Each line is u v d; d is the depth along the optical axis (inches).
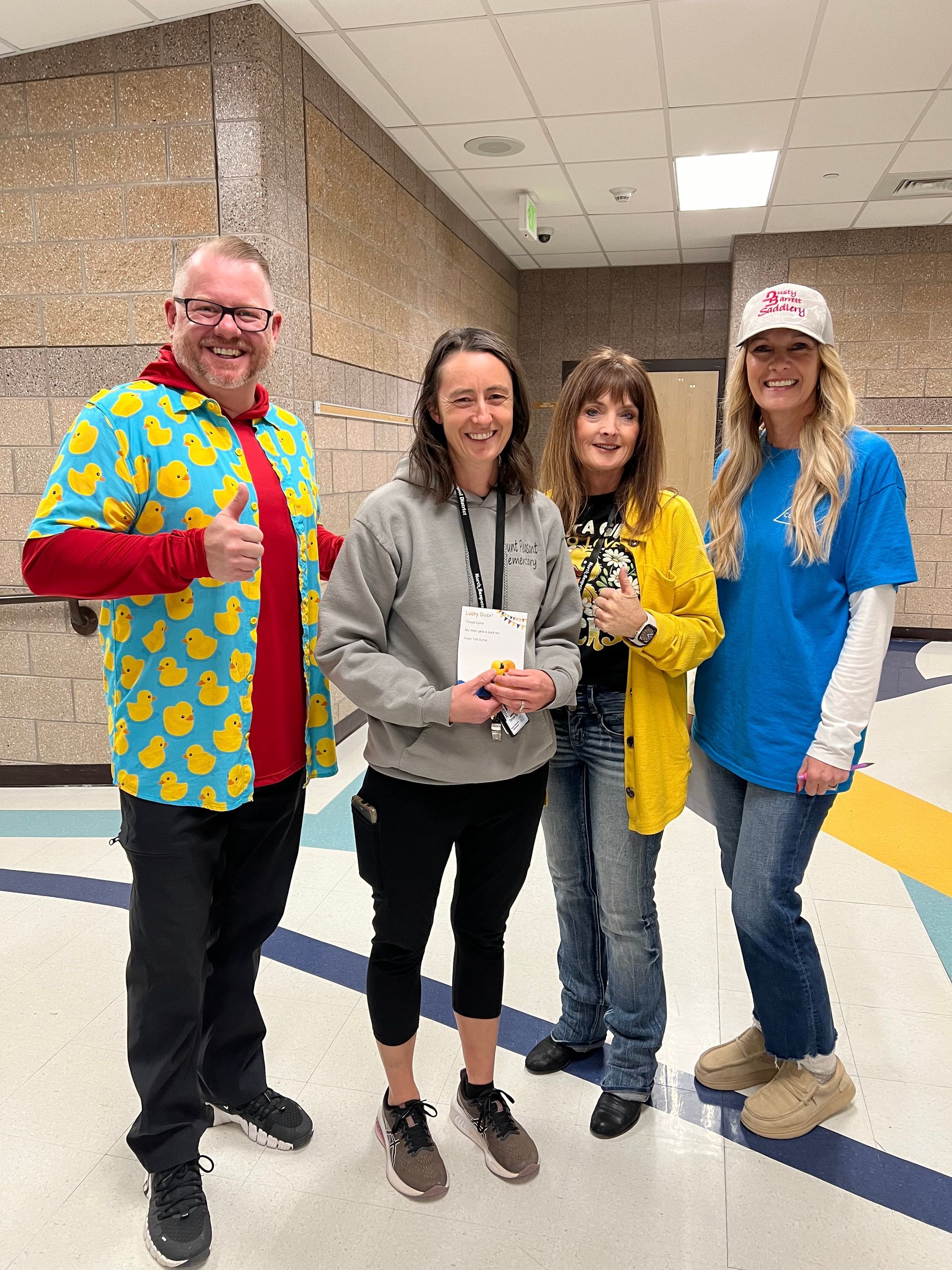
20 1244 58.7
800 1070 69.8
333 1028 82.2
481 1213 61.1
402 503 56.2
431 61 148.6
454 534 56.8
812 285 265.3
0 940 98.3
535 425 321.7
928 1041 80.4
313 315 151.5
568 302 313.6
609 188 219.3
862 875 114.3
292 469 62.4
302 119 144.3
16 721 152.9
